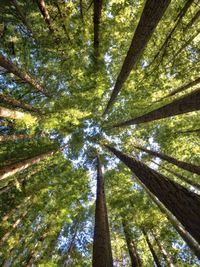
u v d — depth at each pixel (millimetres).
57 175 14492
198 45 12477
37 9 10961
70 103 11828
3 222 12016
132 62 8922
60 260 14234
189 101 6383
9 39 10883
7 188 12312
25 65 12008
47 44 11828
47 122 10711
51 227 13570
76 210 15195
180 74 12734
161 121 15992
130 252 13484
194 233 4430
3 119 11141
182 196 4992
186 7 9891
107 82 12711
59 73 12664
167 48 12453
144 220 13758
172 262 13266
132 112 14164
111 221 15992
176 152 16078
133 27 12336
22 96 12695
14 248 12891
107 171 16969
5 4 9734
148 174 6977
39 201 13336
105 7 12078
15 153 11320
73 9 11430
